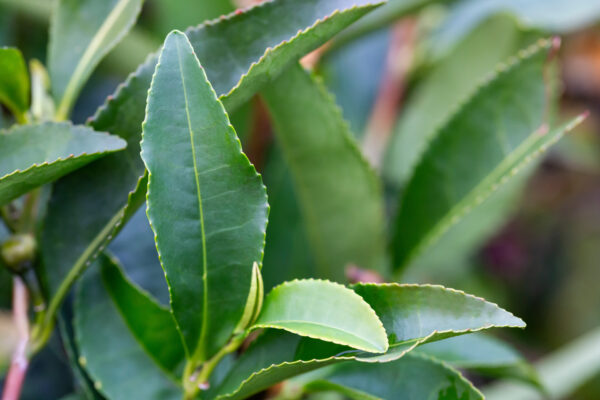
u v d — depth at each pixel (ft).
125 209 1.08
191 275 1.08
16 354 1.17
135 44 1.54
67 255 1.16
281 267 1.44
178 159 1.05
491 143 1.35
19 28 1.72
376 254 1.40
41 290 1.17
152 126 1.04
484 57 1.62
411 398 1.15
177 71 1.04
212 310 1.10
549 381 1.57
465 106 1.34
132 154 1.14
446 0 1.58
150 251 1.35
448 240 1.60
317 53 1.53
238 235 1.07
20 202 1.21
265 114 1.50
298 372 1.06
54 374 1.50
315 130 1.29
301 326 1.05
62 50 1.22
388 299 1.06
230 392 1.12
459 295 1.04
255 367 1.12
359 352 1.05
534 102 1.32
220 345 1.11
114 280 1.21
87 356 1.19
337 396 1.53
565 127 1.23
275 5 1.13
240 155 1.05
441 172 1.37
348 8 1.08
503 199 1.59
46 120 1.16
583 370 1.57
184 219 1.06
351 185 1.34
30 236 1.17
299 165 1.33
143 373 1.20
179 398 1.20
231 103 1.09
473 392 1.13
